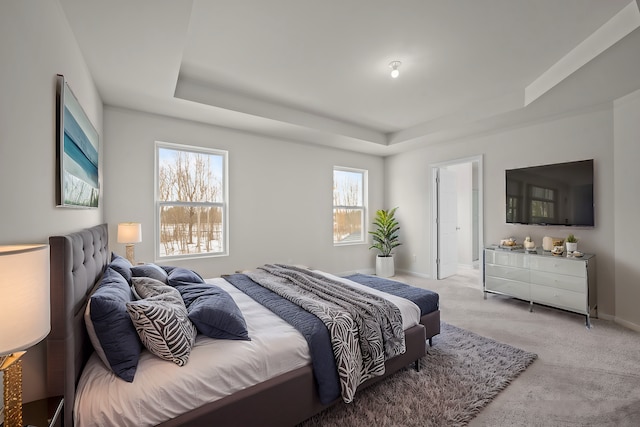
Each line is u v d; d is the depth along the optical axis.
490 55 2.59
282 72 2.90
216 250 4.02
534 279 3.50
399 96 3.48
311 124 4.04
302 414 1.56
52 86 1.49
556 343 2.66
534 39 2.35
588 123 3.38
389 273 5.37
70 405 1.14
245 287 2.53
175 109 3.31
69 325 1.15
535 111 3.42
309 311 1.87
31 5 1.26
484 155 4.36
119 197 3.27
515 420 1.70
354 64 2.75
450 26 2.19
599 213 3.30
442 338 2.75
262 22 2.14
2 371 0.93
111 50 2.13
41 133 1.35
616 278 3.18
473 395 1.90
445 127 4.16
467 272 5.84
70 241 1.18
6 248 0.99
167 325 1.34
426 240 5.25
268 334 1.64
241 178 4.12
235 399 1.35
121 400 1.16
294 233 4.67
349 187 5.59
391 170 5.86
